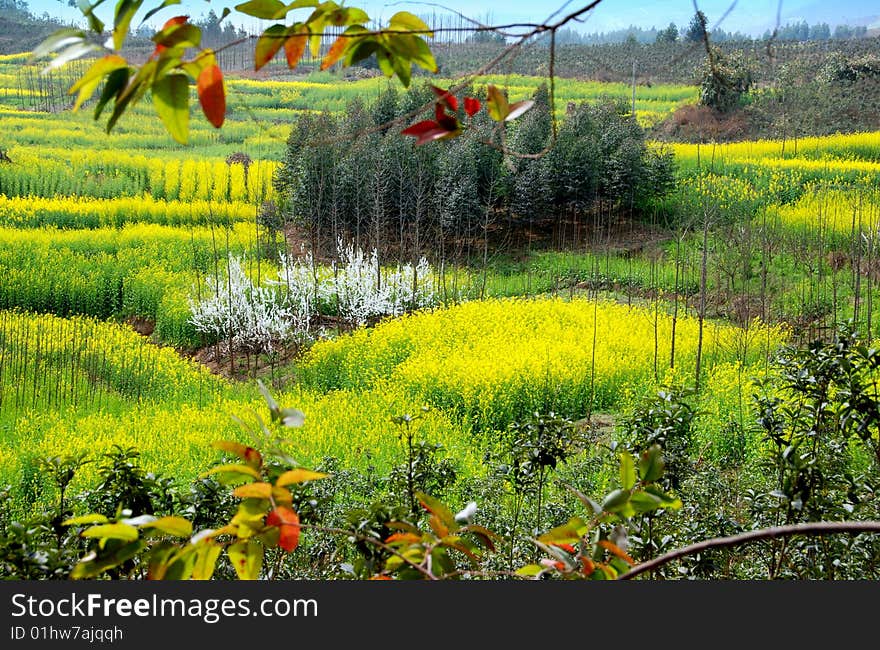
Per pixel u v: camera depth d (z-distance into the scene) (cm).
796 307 1888
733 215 2556
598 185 2758
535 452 566
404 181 2508
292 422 130
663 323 1753
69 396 1450
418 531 144
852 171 3072
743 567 507
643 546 432
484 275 2253
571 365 1375
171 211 3197
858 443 611
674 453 536
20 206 3122
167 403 1447
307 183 2559
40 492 928
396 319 1853
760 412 567
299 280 2050
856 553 444
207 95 100
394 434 1016
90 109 5338
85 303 2242
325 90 6072
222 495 437
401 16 120
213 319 1952
